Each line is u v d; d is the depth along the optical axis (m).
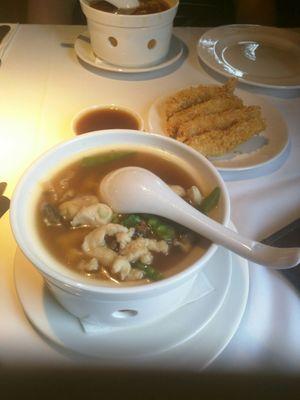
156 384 0.22
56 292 0.22
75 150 0.27
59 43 0.55
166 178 0.26
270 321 0.25
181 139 0.38
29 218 0.23
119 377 0.22
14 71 0.49
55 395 0.22
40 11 0.69
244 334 0.25
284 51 0.54
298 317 0.26
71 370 0.22
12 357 0.23
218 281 0.25
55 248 0.22
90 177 0.26
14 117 0.43
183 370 0.22
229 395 0.22
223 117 0.40
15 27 0.57
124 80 0.49
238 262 0.27
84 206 0.23
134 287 0.19
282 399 0.23
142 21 0.45
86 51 0.52
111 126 0.40
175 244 0.22
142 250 0.21
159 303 0.22
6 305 0.25
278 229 0.32
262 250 0.21
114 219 0.23
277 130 0.41
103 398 0.22
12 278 0.27
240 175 0.37
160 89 0.48
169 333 0.23
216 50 0.53
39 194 0.24
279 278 0.27
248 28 0.56
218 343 0.23
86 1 0.50
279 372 0.23
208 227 0.22
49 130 0.41
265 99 0.45
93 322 0.23
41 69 0.50
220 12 0.75
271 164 0.38
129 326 0.23
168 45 0.51
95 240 0.22
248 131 0.38
